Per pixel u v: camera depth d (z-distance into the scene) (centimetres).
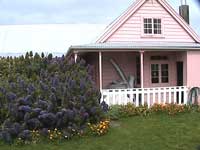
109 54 2377
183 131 1366
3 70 1606
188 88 1995
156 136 1298
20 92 1352
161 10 2481
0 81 1447
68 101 1327
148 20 2458
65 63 1590
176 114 1666
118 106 1648
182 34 2516
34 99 1325
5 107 1291
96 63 2370
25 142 1208
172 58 2452
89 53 2509
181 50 2280
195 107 1775
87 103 1355
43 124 1277
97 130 1286
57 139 1232
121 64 2389
